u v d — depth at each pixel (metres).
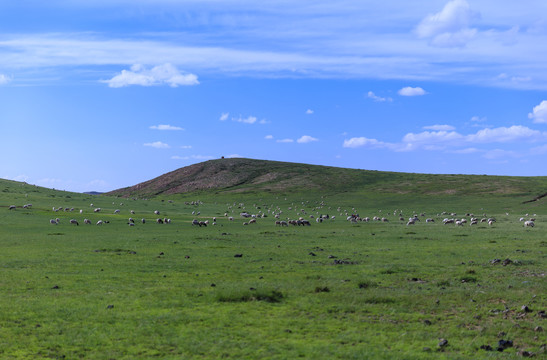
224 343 15.09
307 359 13.68
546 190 162.38
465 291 23.00
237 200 173.50
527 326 16.97
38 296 22.16
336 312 19.34
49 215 86.88
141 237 56.06
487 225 81.88
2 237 54.38
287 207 149.00
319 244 48.91
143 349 14.66
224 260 35.81
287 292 23.03
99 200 138.88
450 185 184.25
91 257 37.03
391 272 29.59
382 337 15.88
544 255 36.94
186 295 22.38
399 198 164.62
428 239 53.97
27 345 14.96
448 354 14.07
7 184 148.88
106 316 18.39
